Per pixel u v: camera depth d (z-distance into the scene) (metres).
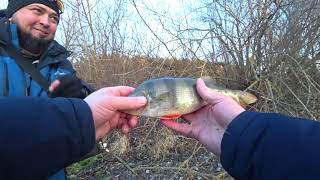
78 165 1.53
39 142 0.29
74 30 2.13
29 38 0.83
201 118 0.46
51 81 0.81
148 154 1.64
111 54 2.04
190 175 1.33
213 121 0.45
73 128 0.30
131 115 0.47
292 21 1.82
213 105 0.42
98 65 2.04
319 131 0.29
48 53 0.83
